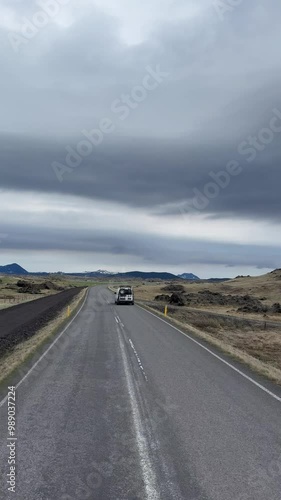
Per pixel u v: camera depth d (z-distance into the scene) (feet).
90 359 47.80
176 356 50.85
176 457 20.65
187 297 250.37
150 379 37.99
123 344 59.57
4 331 81.10
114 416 27.07
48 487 17.56
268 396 32.71
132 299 160.25
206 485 17.83
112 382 36.60
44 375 39.42
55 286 364.17
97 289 350.64
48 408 28.78
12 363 45.06
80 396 31.94
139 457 20.59
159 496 16.90
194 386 35.60
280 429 24.88
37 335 71.10
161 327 83.87
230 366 45.42
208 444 22.38
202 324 122.42
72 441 22.67
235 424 25.70
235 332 110.52
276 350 82.12
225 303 234.17
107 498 16.72
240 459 20.47
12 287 314.14
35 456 20.66
